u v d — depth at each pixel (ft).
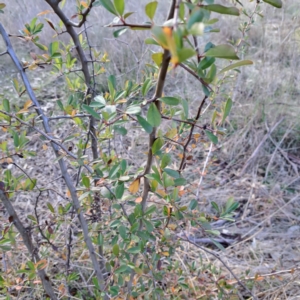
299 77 10.64
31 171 8.07
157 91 2.64
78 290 5.57
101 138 3.87
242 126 10.01
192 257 6.60
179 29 1.63
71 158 3.86
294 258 6.94
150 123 2.65
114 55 11.78
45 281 4.46
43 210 6.78
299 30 11.21
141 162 8.41
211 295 4.73
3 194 3.76
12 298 5.14
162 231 3.93
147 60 11.26
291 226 7.82
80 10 3.94
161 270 4.50
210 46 2.60
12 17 13.25
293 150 9.92
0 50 12.87
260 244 7.28
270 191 8.52
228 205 4.18
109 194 3.28
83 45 4.95
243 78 11.02
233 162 9.36
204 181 8.71
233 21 13.82
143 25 2.23
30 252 4.18
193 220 3.82
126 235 3.55
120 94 3.20
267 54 10.77
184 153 3.87
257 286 6.16
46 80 12.02
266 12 10.85
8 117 3.52
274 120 9.97
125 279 4.15
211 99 4.52
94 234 4.57
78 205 3.88
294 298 5.90
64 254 4.84
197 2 2.34
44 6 13.25
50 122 9.29
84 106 3.01
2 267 5.44
